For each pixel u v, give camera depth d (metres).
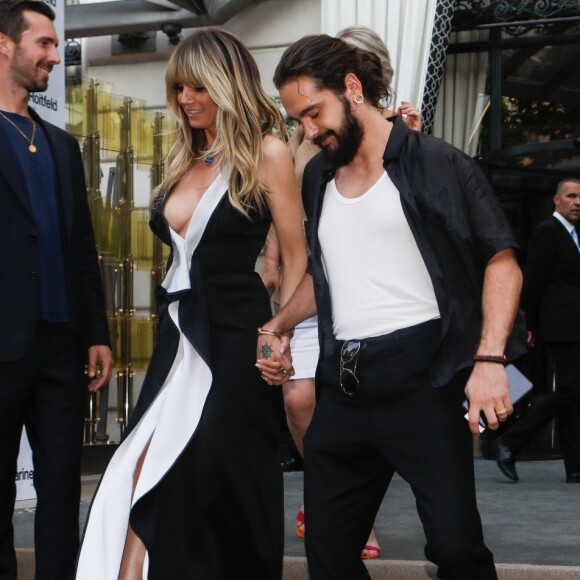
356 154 3.54
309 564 3.60
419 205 3.40
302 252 4.29
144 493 3.98
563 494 7.83
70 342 4.78
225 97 4.11
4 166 4.65
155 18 10.77
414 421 3.41
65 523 4.70
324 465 3.59
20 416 4.71
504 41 10.45
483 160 10.50
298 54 3.50
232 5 10.47
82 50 11.39
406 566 4.96
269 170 4.20
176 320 4.16
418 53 9.96
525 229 10.66
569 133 10.39
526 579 4.84
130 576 4.10
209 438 4.07
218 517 4.14
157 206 4.29
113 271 9.04
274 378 4.08
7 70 4.78
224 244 4.20
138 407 4.23
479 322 3.39
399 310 3.47
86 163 8.84
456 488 3.35
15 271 4.61
